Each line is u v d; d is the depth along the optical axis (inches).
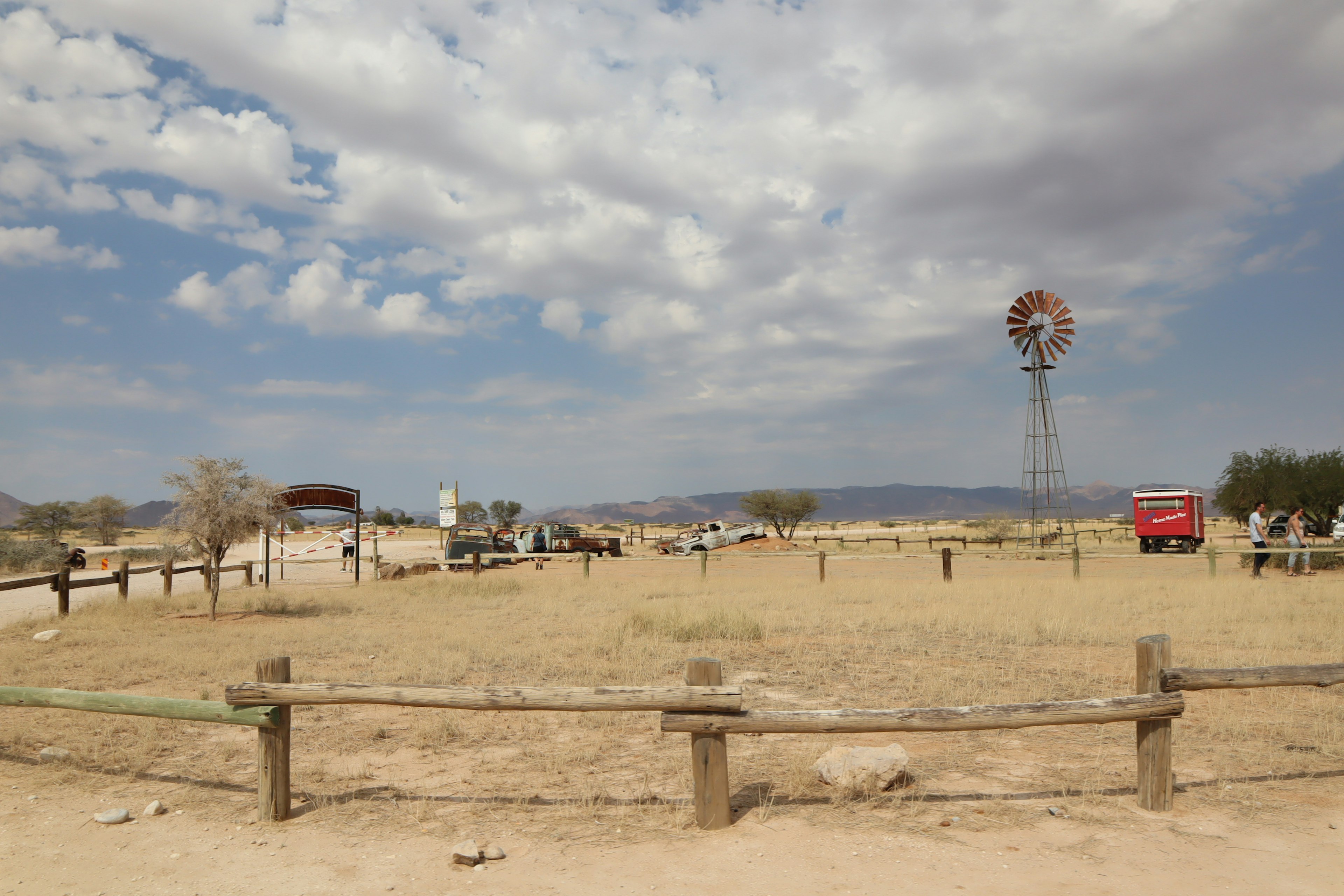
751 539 1707.7
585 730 268.8
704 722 176.2
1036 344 1793.8
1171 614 513.0
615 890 150.3
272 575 1142.3
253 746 255.9
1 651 436.8
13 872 164.4
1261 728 251.6
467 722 281.3
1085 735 251.9
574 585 851.4
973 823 178.5
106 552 1755.7
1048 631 450.9
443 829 182.7
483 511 4313.5
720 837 173.8
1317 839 166.6
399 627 527.5
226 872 163.2
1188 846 164.7
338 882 157.4
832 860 160.7
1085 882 148.9
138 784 218.1
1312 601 554.3
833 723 176.9
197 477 586.2
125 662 396.8
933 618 510.9
